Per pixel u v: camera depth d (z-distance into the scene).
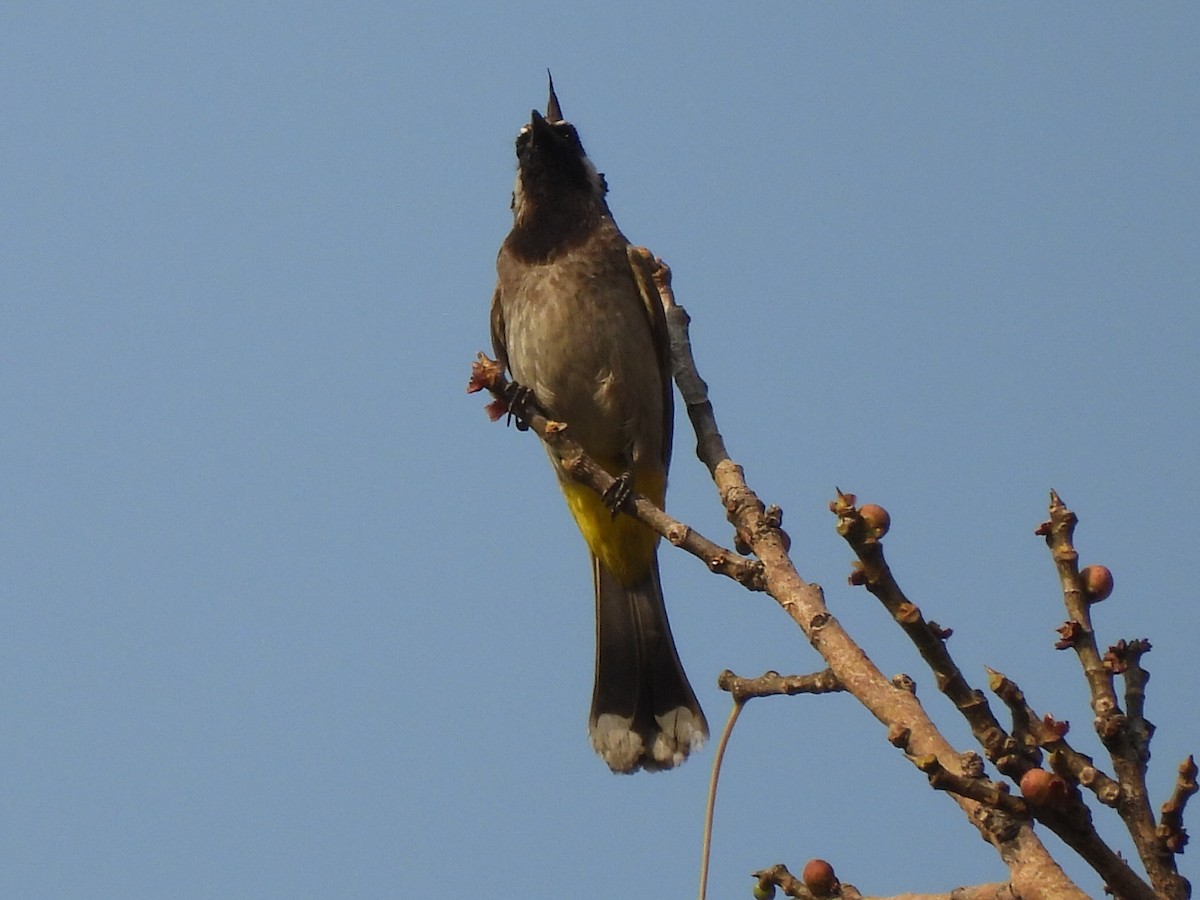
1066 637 6.36
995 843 5.73
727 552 7.34
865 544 5.98
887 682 6.44
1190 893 5.89
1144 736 6.14
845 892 6.37
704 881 6.86
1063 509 6.58
